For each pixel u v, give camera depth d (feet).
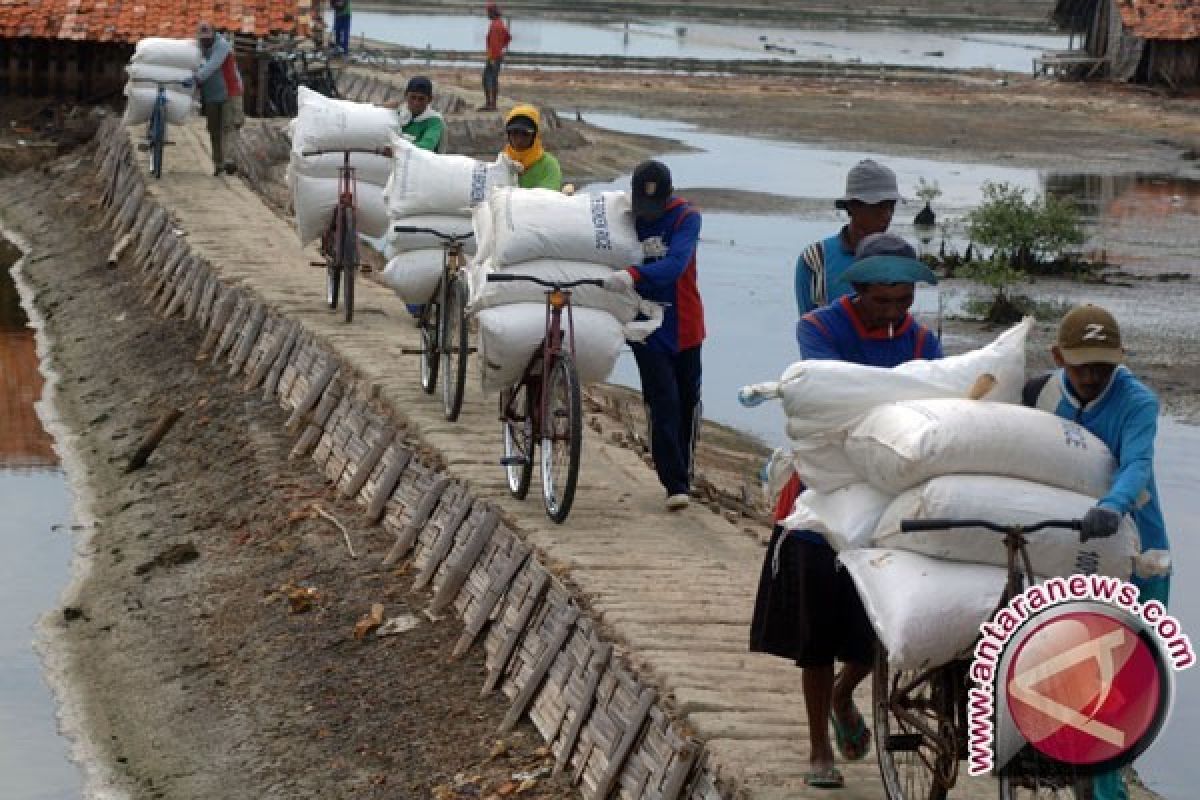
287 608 41.75
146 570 47.19
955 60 252.42
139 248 82.12
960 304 83.76
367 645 38.75
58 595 47.16
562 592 34.09
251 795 34.71
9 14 120.57
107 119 110.73
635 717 29.43
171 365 65.87
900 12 340.39
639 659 30.99
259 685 38.88
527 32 259.19
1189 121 180.86
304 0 129.59
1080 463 23.62
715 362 72.43
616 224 38.58
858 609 25.94
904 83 207.92
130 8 122.83
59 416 64.69
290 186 59.62
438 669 36.78
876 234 26.48
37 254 93.40
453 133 129.80
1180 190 132.36
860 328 26.48
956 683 24.00
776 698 29.48
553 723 32.40
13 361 72.33
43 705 40.45
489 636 36.50
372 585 41.45
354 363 52.90
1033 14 355.56
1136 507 23.30
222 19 124.26
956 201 121.49
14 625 45.01
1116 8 208.13
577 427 37.14
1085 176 139.44
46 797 35.94
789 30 290.76
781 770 26.71
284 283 66.49
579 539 37.63
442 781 32.71
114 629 44.21
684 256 37.78
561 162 133.08
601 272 38.32
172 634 42.98
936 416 23.67
